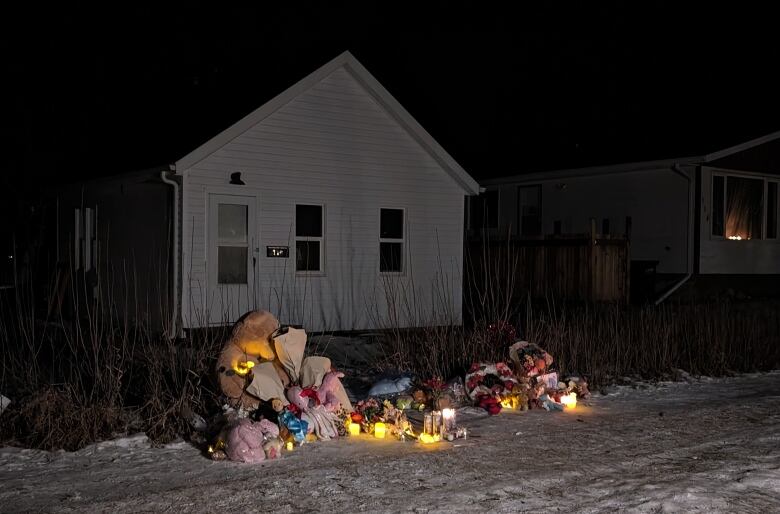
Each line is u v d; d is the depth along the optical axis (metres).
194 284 13.28
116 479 6.11
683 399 9.98
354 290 15.25
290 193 14.45
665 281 19.39
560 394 9.30
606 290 17.20
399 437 7.51
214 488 5.89
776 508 5.62
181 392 8.05
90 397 7.75
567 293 17.53
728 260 19.66
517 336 12.12
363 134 15.36
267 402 7.50
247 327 7.96
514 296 18.64
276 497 5.68
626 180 20.33
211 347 9.15
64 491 5.80
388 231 15.86
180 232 13.20
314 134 14.73
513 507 5.51
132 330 13.09
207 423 7.49
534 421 8.45
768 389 10.91
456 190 16.67
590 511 5.46
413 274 16.06
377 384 9.33
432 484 6.04
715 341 12.69
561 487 6.01
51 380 8.58
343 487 5.94
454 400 9.14
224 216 13.72
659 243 19.64
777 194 20.89
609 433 7.90
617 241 17.28
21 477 6.16
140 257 14.41
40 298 18.50
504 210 23.56
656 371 11.83
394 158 15.78
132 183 14.55
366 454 6.95
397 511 5.40
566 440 7.57
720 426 8.32
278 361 7.97
